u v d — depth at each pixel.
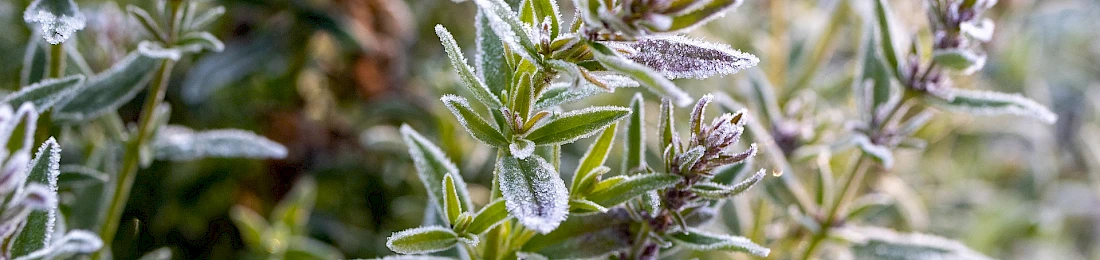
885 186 0.73
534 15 0.40
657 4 0.36
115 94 0.52
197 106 0.73
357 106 0.79
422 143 0.47
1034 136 0.94
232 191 0.72
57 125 0.51
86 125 0.60
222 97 0.77
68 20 0.43
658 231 0.44
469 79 0.39
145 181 0.66
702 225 0.46
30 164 0.40
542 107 0.41
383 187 0.75
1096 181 1.02
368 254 0.70
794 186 0.58
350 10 0.74
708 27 0.85
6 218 0.35
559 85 0.41
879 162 0.53
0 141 0.35
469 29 0.86
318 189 0.74
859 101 0.57
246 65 0.74
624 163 0.46
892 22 0.54
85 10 0.67
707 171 0.41
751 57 0.38
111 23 0.59
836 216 0.58
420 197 0.73
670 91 0.35
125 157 0.54
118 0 0.71
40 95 0.45
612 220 0.45
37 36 0.50
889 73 0.56
